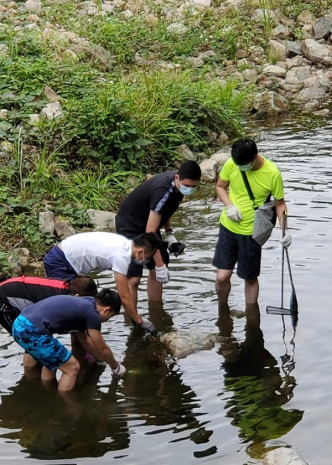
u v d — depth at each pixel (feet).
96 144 36.60
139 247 22.17
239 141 23.41
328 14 55.31
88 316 20.79
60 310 20.80
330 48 52.49
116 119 36.81
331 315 24.70
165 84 41.47
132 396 21.12
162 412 20.34
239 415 20.04
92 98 37.88
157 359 22.88
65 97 39.34
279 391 21.03
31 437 19.43
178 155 38.19
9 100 37.63
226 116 42.29
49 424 19.98
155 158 38.06
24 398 21.12
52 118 36.73
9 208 31.17
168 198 23.40
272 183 24.02
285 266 27.73
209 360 22.74
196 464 18.20
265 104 45.88
